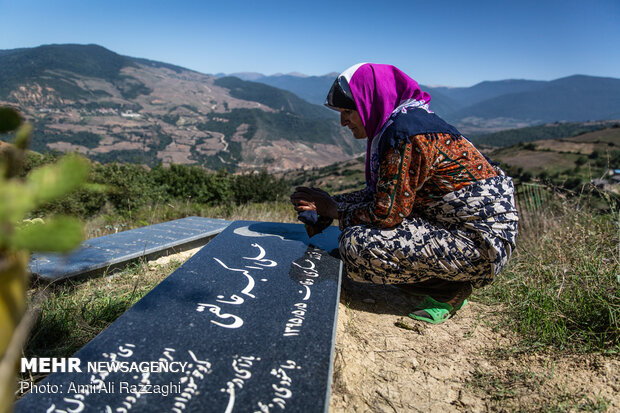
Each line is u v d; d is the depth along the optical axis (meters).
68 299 2.51
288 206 7.88
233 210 6.84
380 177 2.23
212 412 1.31
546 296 2.51
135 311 1.88
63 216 0.43
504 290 2.83
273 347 1.67
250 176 11.38
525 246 3.76
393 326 2.45
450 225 2.28
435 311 2.48
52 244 0.40
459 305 2.51
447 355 2.13
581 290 2.48
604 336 2.10
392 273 2.35
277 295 2.13
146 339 1.67
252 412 1.33
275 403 1.37
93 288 2.83
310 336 1.76
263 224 3.55
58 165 0.44
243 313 1.92
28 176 0.44
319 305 2.05
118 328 1.73
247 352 1.62
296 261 2.64
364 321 2.50
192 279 2.26
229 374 1.49
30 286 2.64
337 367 1.96
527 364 2.03
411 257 2.27
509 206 2.21
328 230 3.43
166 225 4.35
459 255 2.23
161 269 3.27
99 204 7.10
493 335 2.33
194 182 10.86
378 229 2.31
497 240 2.19
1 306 0.54
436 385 1.89
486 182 2.19
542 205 4.35
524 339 2.25
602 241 3.18
